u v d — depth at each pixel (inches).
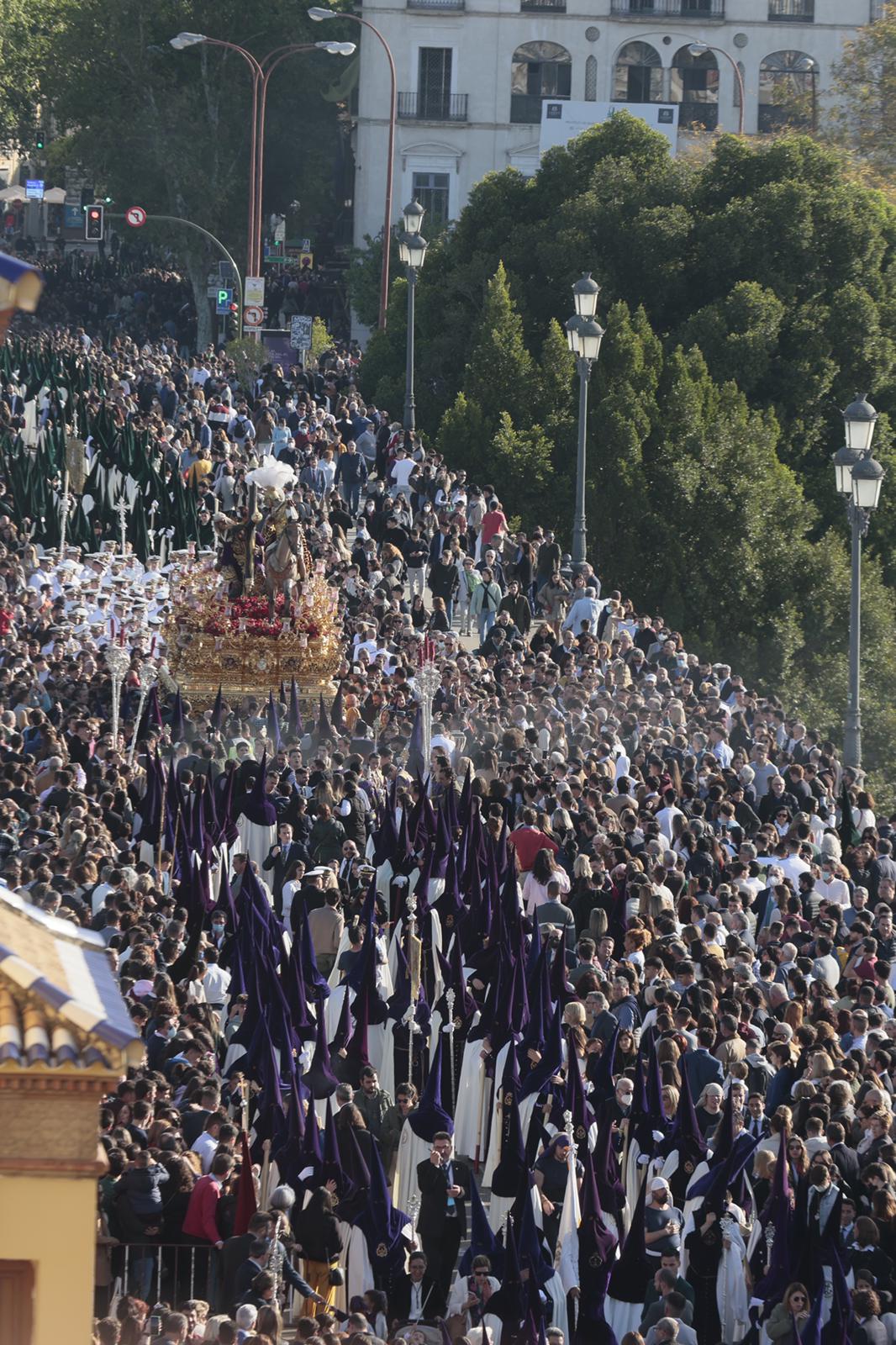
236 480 7691.9
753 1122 2571.4
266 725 5187.0
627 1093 2640.3
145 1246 2233.0
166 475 7790.4
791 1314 2234.3
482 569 6776.6
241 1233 2225.6
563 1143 2465.6
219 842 3878.0
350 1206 2380.7
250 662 5831.7
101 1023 848.3
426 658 4995.1
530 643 6254.9
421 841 3782.0
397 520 7126.0
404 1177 2630.4
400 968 3243.1
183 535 7440.9
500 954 2910.9
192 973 2989.7
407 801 3826.3
